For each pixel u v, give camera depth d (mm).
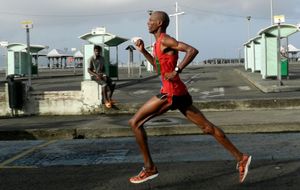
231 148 6262
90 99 14508
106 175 7289
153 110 6156
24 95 14695
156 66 6223
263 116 12445
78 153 9125
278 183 6457
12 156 9047
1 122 13398
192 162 7941
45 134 11602
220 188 6324
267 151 8602
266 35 25766
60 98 14594
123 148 9461
